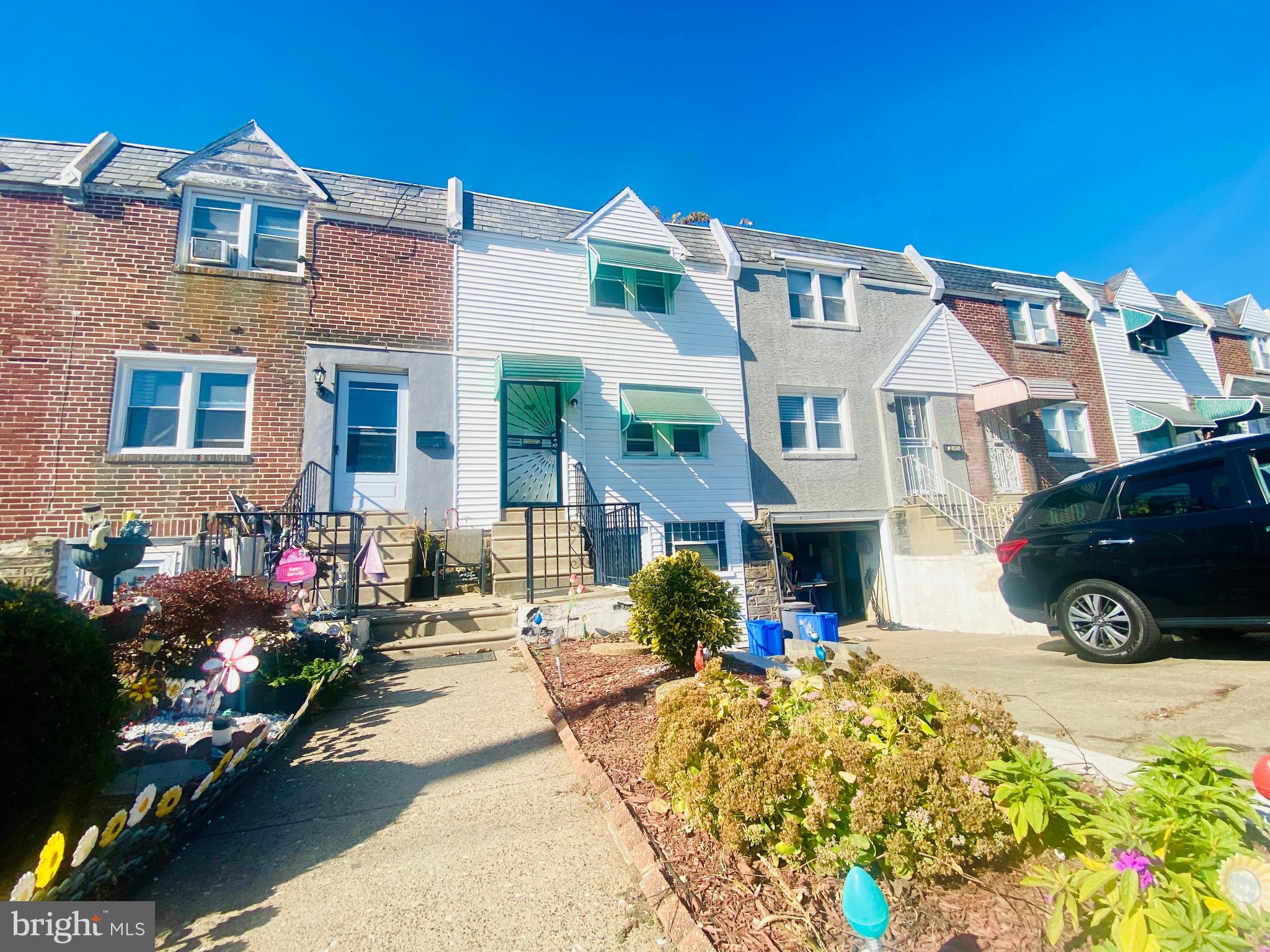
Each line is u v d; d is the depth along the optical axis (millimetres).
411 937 2240
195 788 3197
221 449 9039
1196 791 1937
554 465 10938
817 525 12648
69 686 2418
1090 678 4699
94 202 8969
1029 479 14094
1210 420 16016
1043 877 2066
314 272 9859
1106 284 17719
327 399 9508
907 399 13711
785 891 2291
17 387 8156
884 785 2311
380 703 5078
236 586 5023
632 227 12266
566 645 6773
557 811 3145
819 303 13641
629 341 11742
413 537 8867
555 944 2166
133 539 4039
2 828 2176
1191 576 4863
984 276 15742
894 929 2041
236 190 9742
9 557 6590
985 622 10352
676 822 2824
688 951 2029
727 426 12125
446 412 10164
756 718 2777
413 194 11078
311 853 2844
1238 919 1613
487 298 10844
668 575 5379
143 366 8844
